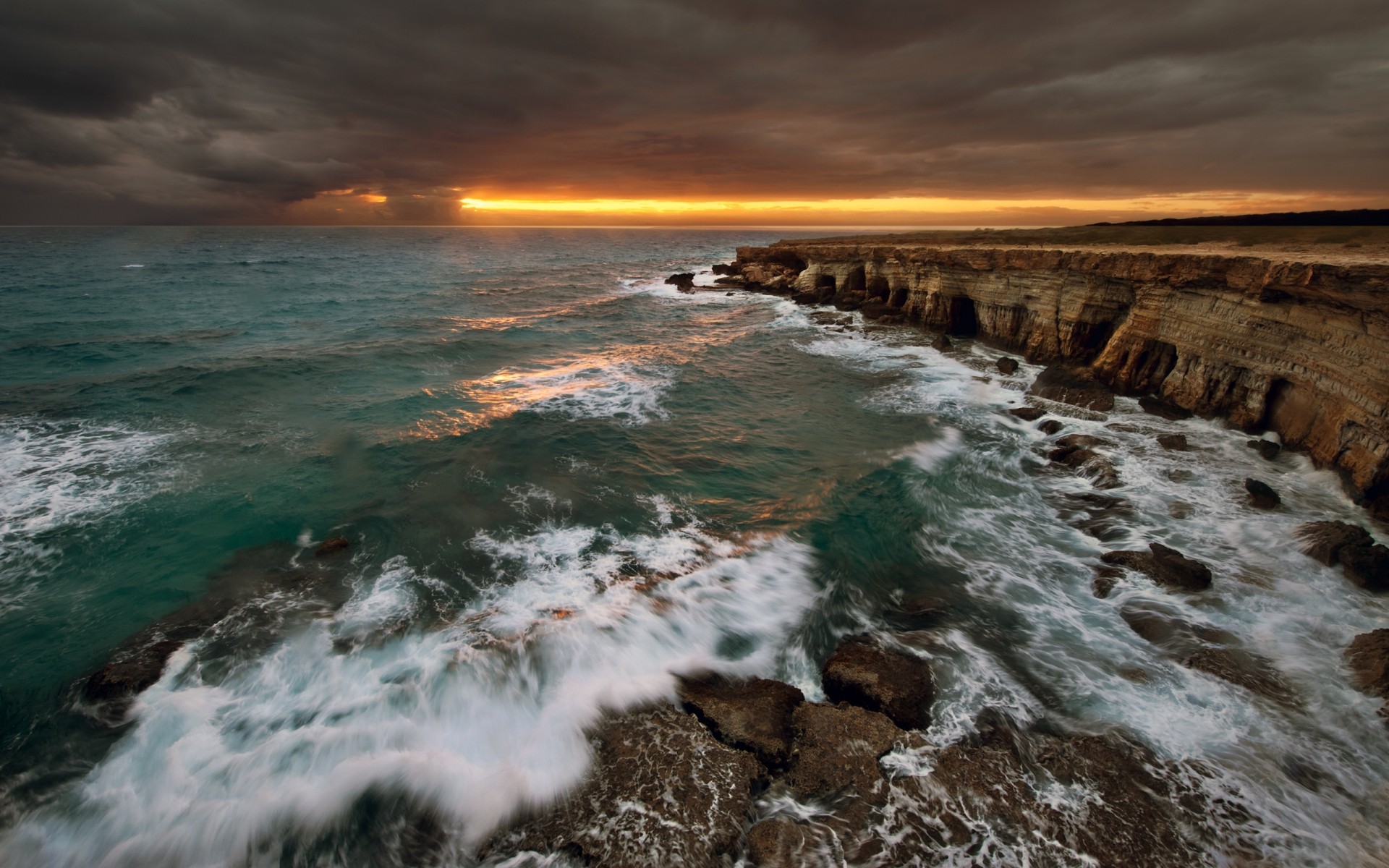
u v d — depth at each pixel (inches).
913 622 418.0
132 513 544.7
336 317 1593.3
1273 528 501.7
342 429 753.0
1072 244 1235.2
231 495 580.4
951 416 823.1
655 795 282.0
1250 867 252.1
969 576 470.3
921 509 571.8
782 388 971.3
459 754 308.2
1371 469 520.1
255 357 1093.1
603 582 458.9
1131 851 258.2
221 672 365.7
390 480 621.3
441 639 392.2
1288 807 276.5
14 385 893.2
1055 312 984.3
